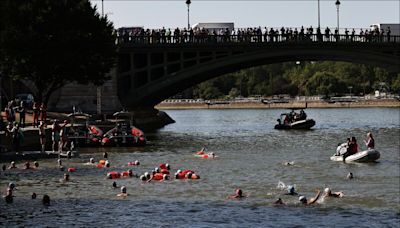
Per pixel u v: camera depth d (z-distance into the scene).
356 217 81.25
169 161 129.25
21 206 86.25
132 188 98.38
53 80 188.38
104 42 190.25
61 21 184.50
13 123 147.25
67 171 114.31
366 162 126.94
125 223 78.44
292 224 78.06
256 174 112.19
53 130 137.62
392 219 80.44
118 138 156.62
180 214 82.44
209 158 134.50
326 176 110.25
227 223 78.44
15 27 181.88
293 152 145.38
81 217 80.94
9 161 126.06
